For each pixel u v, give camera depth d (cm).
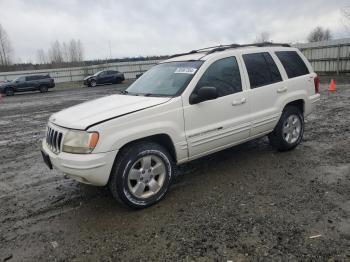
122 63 4456
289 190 444
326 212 379
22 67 6650
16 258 331
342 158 559
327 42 2395
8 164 657
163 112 422
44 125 1102
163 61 575
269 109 546
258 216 379
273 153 602
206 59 485
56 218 410
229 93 492
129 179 399
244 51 534
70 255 331
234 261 303
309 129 781
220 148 494
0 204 464
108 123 383
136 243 342
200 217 385
